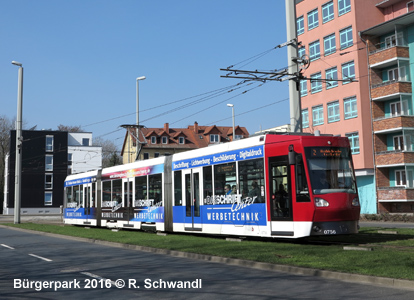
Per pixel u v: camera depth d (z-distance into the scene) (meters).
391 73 43.03
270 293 8.61
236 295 8.50
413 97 40.78
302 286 9.27
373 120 42.66
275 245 15.57
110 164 98.50
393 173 41.94
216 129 95.25
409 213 38.31
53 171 85.69
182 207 21.69
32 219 58.25
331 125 46.66
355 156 43.69
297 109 22.39
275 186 16.95
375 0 45.28
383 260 11.36
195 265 12.77
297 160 16.33
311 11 49.66
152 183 24.06
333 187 16.25
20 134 39.22
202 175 20.56
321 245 15.28
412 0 42.44
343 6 45.69
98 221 29.61
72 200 34.03
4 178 90.56
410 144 40.22
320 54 48.34
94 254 15.89
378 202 41.84
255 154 17.83
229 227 18.80
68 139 93.06
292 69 22.52
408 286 8.91
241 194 18.33
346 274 9.97
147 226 24.19
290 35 22.75
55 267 12.58
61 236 25.19
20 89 39.16
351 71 44.50
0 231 31.23
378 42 44.12
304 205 15.95
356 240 16.94
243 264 12.55
